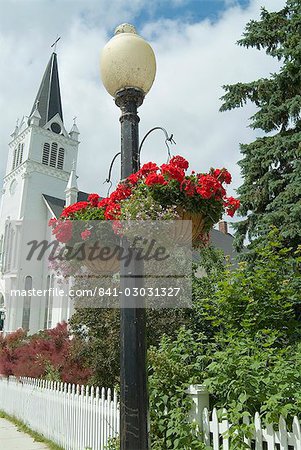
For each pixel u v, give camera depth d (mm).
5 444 6977
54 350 9320
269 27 9422
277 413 3221
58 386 7336
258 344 4422
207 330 6941
